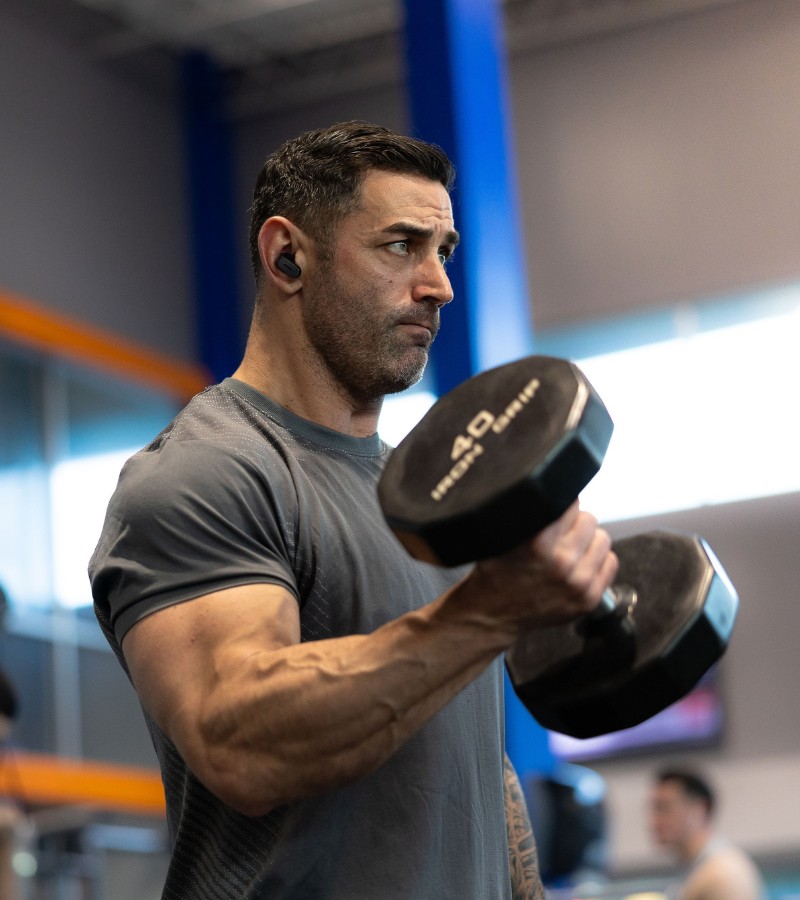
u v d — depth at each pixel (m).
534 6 9.52
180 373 9.79
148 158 10.06
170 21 9.90
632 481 9.07
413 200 1.46
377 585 1.37
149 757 8.77
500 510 1.02
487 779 1.43
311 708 1.10
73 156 9.43
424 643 1.10
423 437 1.10
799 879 8.47
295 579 1.32
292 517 1.33
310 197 1.48
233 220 10.36
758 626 8.77
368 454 1.51
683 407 9.02
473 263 4.84
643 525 8.97
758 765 8.68
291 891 1.28
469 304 4.80
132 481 1.31
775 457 8.82
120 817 8.44
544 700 1.27
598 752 9.08
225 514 1.27
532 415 1.07
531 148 9.42
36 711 8.00
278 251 1.50
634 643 1.25
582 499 9.09
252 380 1.51
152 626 1.21
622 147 9.19
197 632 1.20
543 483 1.03
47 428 8.59
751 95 8.93
